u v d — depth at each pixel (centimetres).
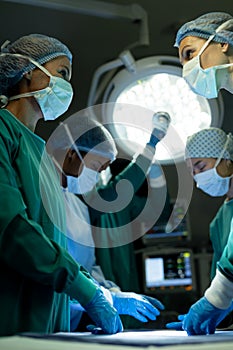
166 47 263
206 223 333
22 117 166
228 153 234
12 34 252
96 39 256
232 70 172
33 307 139
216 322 160
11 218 131
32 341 95
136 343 100
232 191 241
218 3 239
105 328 148
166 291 288
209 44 173
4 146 144
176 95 226
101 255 269
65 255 137
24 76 167
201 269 304
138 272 304
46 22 246
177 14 244
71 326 218
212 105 229
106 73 252
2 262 137
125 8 227
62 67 172
